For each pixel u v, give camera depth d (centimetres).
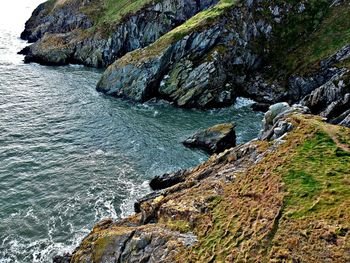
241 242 2552
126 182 4888
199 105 7144
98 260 3062
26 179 4950
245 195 2977
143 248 2903
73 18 11512
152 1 10106
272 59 7962
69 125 6475
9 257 3700
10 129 6262
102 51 10012
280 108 4262
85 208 4400
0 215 4284
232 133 5575
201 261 2539
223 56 7519
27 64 10081
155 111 7069
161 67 7475
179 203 3272
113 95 7819
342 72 6203
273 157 3266
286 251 2316
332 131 3356
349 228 2280
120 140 5966
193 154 5472
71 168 5197
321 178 2791
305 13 8262
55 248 3812
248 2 8188
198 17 8194
